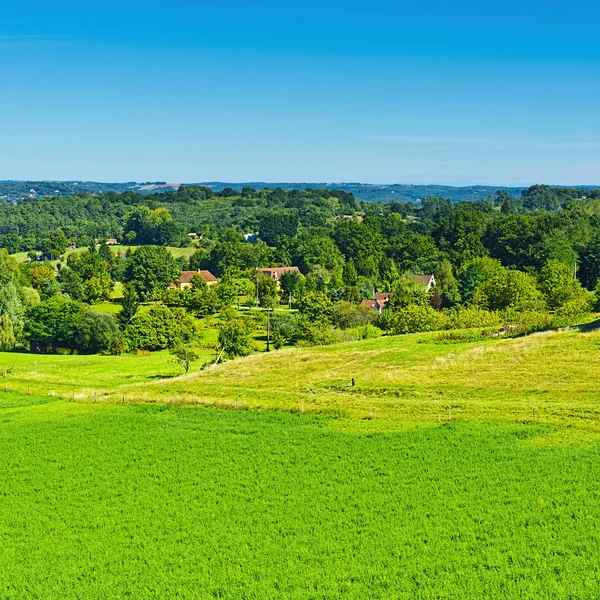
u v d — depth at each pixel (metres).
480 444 50.16
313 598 31.77
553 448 48.75
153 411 63.66
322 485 44.78
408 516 39.91
